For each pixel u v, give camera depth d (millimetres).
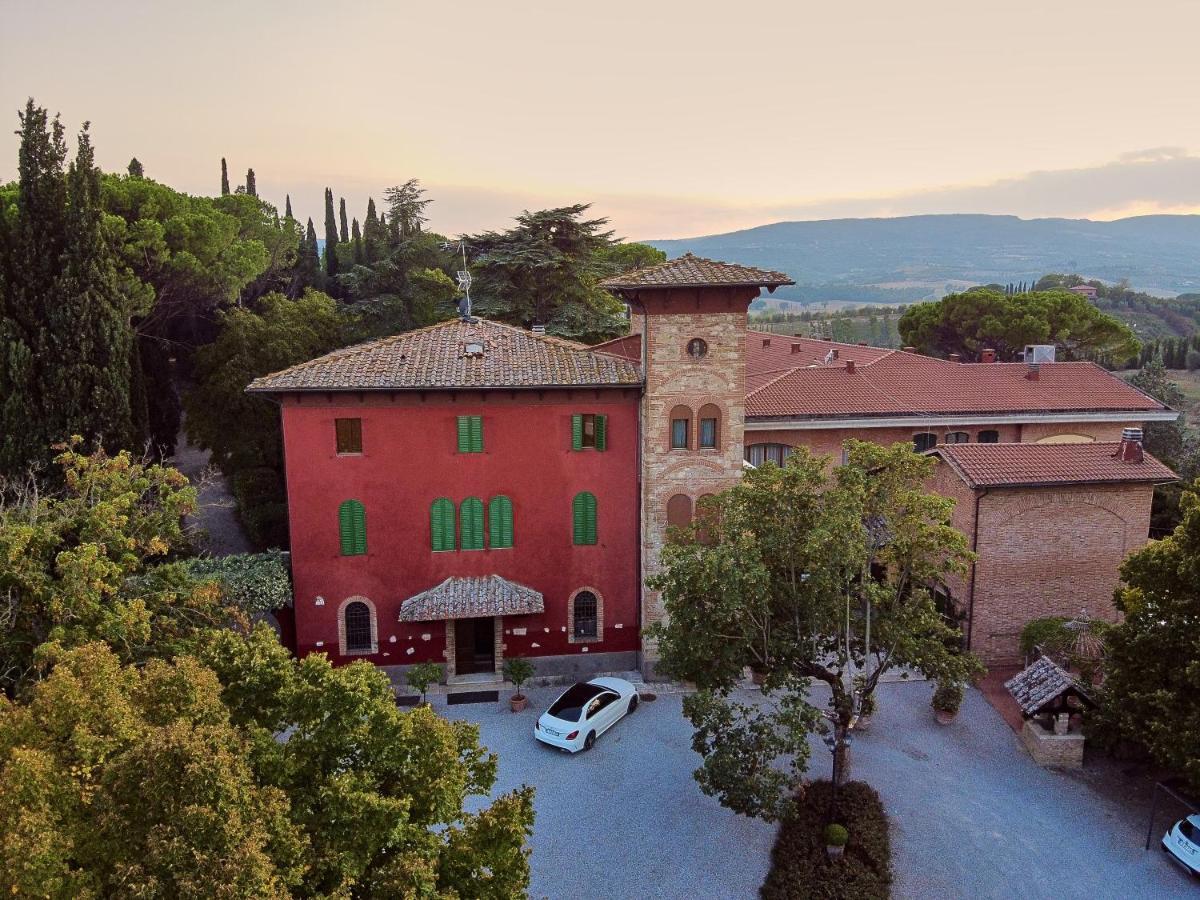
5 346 30000
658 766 24578
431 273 52094
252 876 9133
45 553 19219
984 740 26000
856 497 19609
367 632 29375
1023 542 30266
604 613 30328
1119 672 22234
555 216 48312
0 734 11039
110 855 10008
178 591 21281
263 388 26609
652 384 28344
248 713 13492
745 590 19406
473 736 14195
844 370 43531
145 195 40219
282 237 58562
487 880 12633
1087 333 59969
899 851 20797
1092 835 21406
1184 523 21219
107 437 31422
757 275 27531
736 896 19344
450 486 28969
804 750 18891
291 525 28219
